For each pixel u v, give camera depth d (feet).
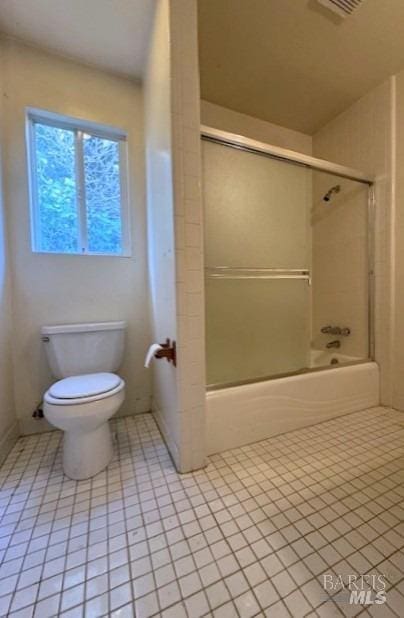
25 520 3.20
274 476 3.92
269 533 2.98
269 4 4.25
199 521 3.16
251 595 2.37
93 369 5.27
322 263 7.32
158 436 5.17
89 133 5.82
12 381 5.04
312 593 2.38
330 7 4.31
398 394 6.08
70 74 5.39
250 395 4.77
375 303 6.35
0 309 4.64
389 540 2.88
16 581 2.51
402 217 5.86
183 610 2.27
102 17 4.55
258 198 6.03
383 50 5.17
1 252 4.74
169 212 3.99
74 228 5.80
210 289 5.38
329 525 3.07
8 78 4.96
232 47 5.01
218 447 4.51
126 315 6.07
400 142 5.81
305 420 5.36
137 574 2.57
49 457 4.52
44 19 4.57
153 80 4.73
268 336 6.34
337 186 6.91
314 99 6.46
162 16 3.99
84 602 2.34
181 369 3.95
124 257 5.99
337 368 5.91
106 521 3.18
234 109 6.74
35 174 5.44
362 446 4.66
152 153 5.09
